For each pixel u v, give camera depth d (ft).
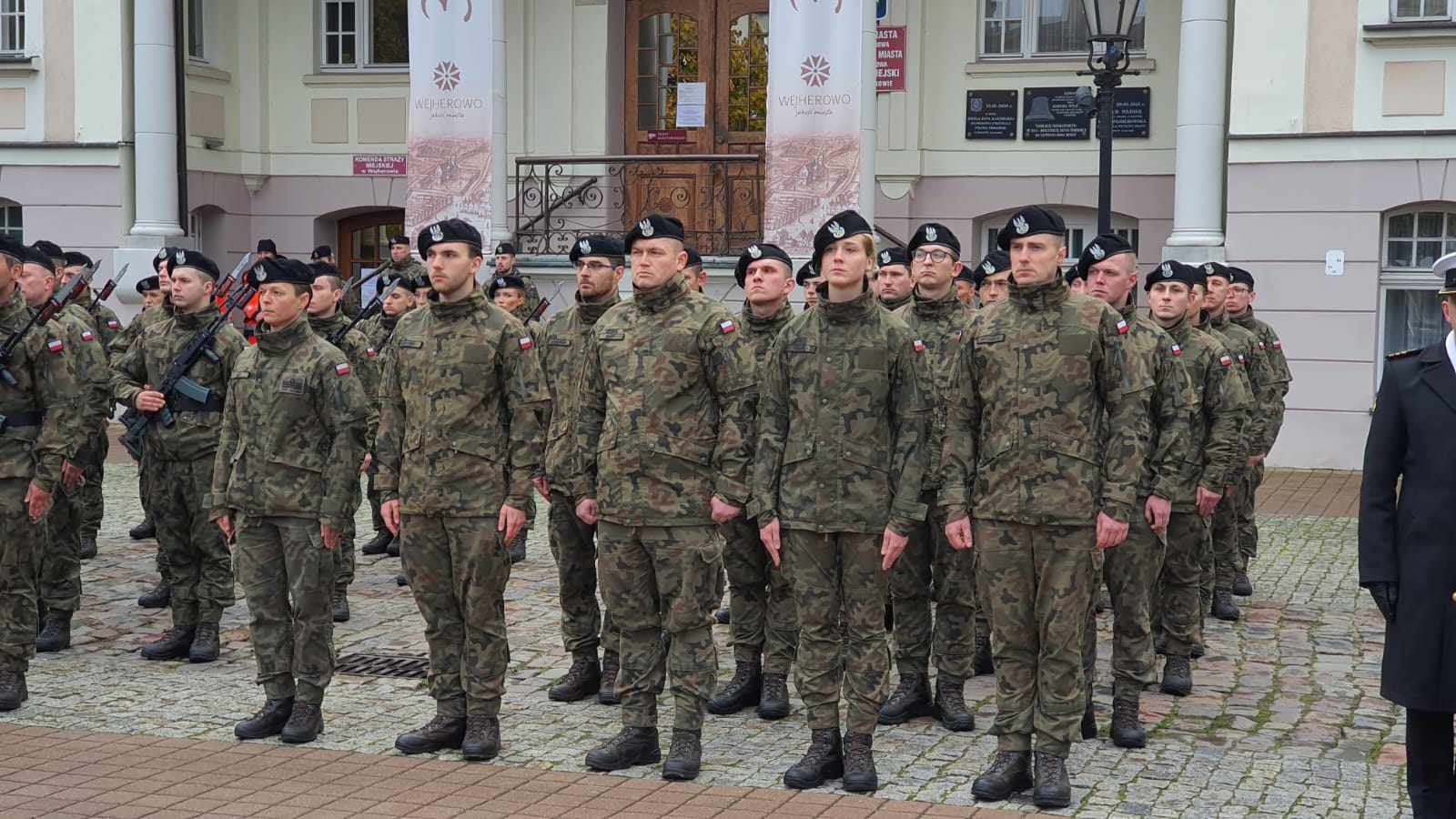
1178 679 24.36
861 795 19.06
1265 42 49.14
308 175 63.62
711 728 22.33
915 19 57.52
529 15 60.59
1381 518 16.94
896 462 18.86
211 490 24.02
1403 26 47.42
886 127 57.93
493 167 53.72
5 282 23.16
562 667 25.96
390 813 18.17
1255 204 49.60
